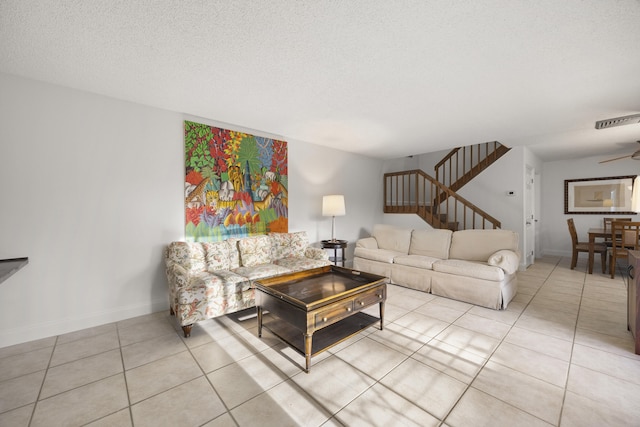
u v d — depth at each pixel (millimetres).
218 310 2654
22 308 2389
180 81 2453
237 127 3740
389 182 6375
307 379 1864
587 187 6098
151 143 3039
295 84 2520
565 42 1888
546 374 1894
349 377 1883
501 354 2154
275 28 1743
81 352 2217
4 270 1945
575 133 4172
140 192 2973
